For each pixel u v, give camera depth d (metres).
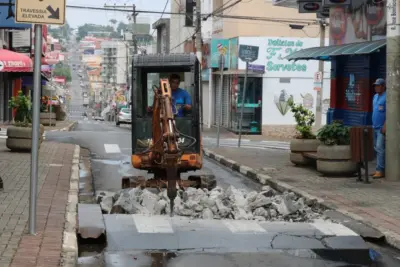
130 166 18.09
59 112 51.34
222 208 10.76
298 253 8.55
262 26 41.31
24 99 18.66
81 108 154.38
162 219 10.25
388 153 14.56
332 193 12.97
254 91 38.12
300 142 17.34
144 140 12.76
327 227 9.96
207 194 11.55
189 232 9.40
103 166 18.02
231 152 22.48
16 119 18.73
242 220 10.45
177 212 10.69
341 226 10.04
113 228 9.55
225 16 35.78
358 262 8.23
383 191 13.21
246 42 37.91
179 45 54.41
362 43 18.44
